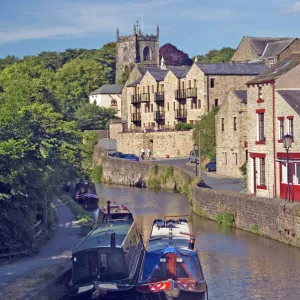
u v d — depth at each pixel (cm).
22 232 3534
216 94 9344
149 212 5809
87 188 6394
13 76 7612
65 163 4497
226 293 3198
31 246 3594
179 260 3047
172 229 3666
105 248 2994
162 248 3231
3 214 3444
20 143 3641
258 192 5291
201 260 3831
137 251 3494
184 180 7212
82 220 4816
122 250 3003
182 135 9544
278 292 3192
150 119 10925
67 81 14625
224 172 7375
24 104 5459
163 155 9800
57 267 3238
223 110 7369
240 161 7094
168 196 7012
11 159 3481
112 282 2948
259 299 3095
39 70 8900
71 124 4575
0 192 3497
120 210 4612
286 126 4891
